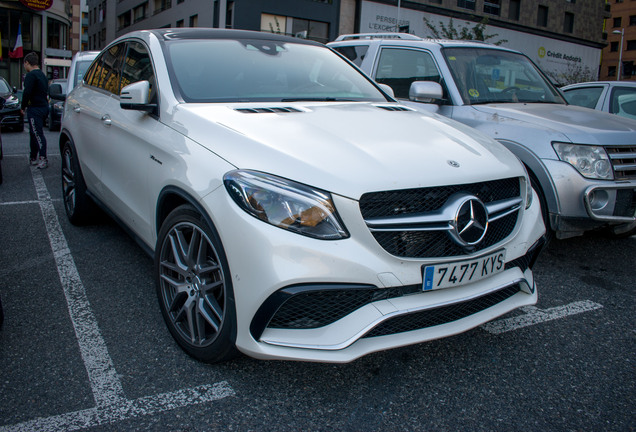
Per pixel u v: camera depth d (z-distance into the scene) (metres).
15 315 3.13
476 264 2.42
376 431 2.19
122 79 3.90
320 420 2.24
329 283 2.17
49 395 2.36
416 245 2.30
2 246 4.37
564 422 2.28
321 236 2.17
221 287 2.44
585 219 3.93
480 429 2.22
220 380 2.51
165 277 2.78
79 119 4.51
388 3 33.19
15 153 9.89
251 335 2.24
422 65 5.33
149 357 2.69
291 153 2.35
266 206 2.21
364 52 6.04
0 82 14.61
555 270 4.21
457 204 2.34
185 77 3.26
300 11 31.28
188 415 2.25
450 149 2.65
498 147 2.96
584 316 3.35
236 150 2.46
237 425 2.19
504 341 2.99
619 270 4.23
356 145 2.50
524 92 5.22
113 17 53.84
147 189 3.06
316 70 3.80
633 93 6.66
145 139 3.09
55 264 3.98
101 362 2.63
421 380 2.57
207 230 2.44
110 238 4.62
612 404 2.42
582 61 43.31
